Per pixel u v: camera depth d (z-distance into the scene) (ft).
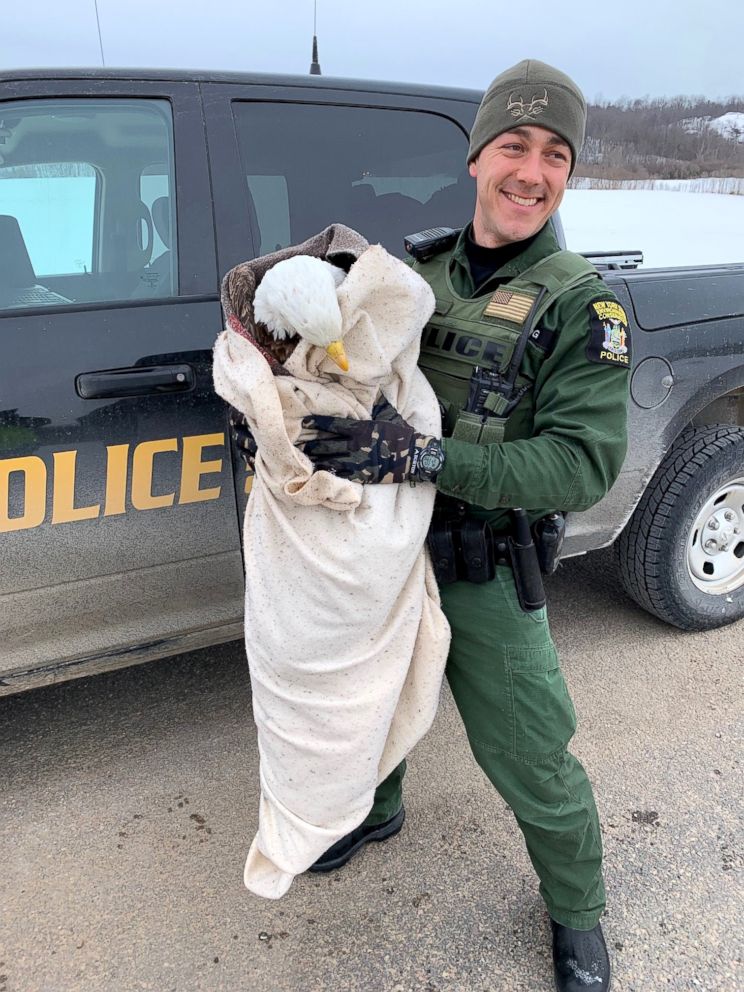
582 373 4.24
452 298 4.76
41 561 6.02
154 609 6.65
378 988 5.07
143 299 6.29
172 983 5.10
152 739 7.54
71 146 6.31
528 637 4.63
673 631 9.34
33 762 7.23
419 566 4.56
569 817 4.79
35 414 5.77
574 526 7.94
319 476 3.91
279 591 4.29
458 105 7.77
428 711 4.86
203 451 6.35
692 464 8.32
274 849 4.66
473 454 4.14
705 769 7.01
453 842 6.26
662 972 5.16
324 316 3.57
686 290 7.87
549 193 4.46
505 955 5.31
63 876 5.93
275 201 7.01
